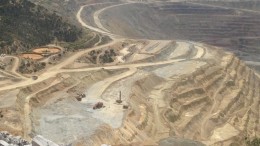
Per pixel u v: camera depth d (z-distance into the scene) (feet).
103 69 479.00
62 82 416.67
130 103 394.32
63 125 322.34
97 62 515.91
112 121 346.13
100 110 368.27
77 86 422.00
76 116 344.49
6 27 507.71
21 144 201.36
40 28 551.59
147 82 472.44
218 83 544.62
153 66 533.96
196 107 468.75
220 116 464.24
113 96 409.69
